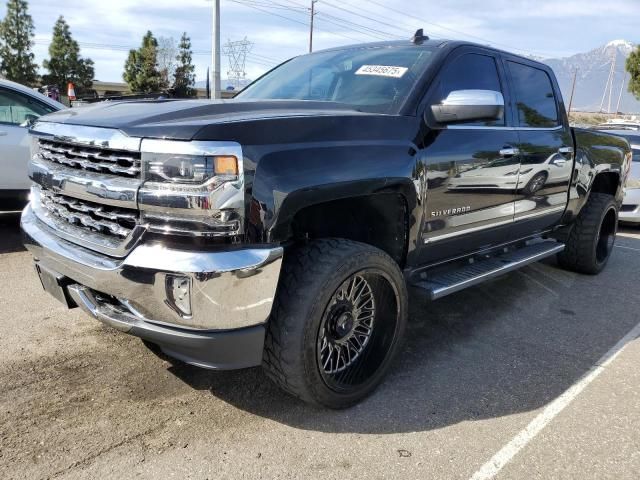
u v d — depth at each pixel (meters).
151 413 2.71
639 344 3.86
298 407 2.83
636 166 8.55
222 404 2.82
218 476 2.29
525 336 3.92
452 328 4.00
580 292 5.00
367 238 3.13
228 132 2.25
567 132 4.69
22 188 5.80
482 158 3.43
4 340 3.39
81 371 3.07
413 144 2.97
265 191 2.28
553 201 4.51
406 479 2.32
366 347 2.94
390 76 3.34
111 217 2.41
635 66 32.72
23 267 4.83
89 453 2.38
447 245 3.42
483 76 3.72
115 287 2.34
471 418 2.81
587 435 2.69
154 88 53.97
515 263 4.02
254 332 2.38
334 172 2.52
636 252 6.82
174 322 2.28
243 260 2.23
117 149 2.34
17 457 2.32
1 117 5.73
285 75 4.01
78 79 54.25
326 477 2.31
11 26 52.09
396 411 2.84
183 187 2.19
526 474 2.38
